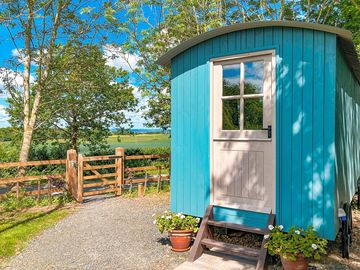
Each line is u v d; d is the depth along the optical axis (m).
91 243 4.70
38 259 4.12
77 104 11.69
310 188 3.54
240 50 4.06
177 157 4.71
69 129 12.78
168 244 4.57
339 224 3.88
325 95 3.46
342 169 4.08
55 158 12.71
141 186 8.45
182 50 4.62
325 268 3.54
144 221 5.88
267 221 3.76
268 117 3.88
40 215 6.41
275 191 3.78
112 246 4.55
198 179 4.45
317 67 3.52
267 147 3.88
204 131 4.40
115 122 13.36
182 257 4.05
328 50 3.45
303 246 3.20
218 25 8.47
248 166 4.03
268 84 3.88
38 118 10.84
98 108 12.72
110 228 5.46
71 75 10.18
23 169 9.02
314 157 3.52
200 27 8.99
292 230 3.45
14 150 11.09
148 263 3.89
